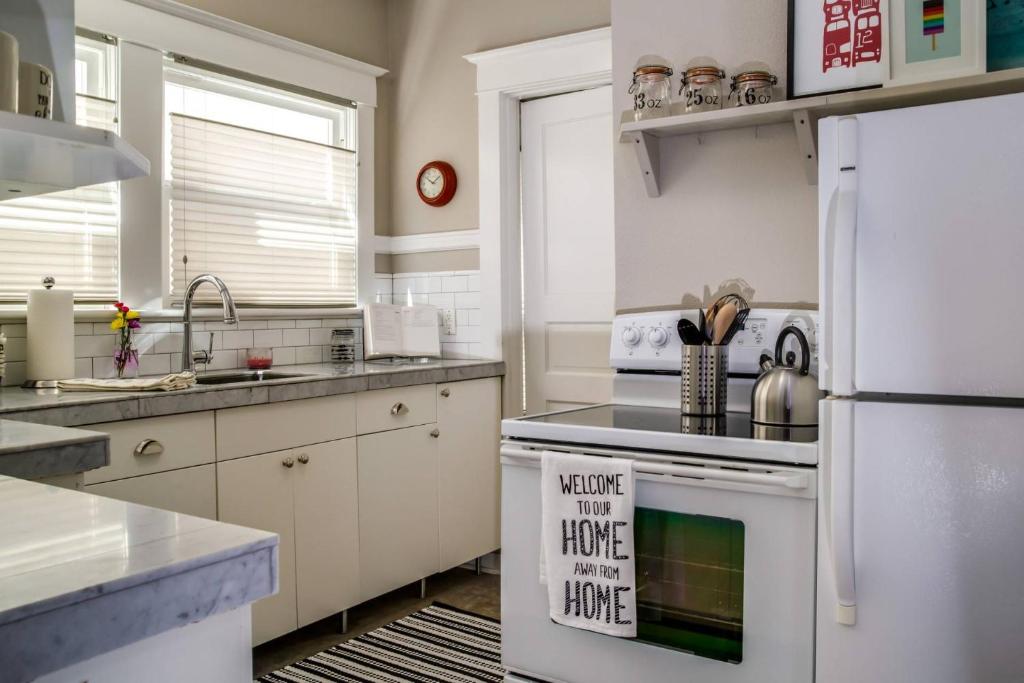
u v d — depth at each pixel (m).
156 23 3.05
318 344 3.71
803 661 1.69
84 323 2.87
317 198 3.73
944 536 1.56
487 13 3.77
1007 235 1.51
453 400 3.47
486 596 3.44
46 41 1.51
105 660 0.72
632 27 2.57
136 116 3.01
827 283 1.70
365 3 3.95
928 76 1.98
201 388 2.51
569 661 1.99
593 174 3.59
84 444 1.68
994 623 1.52
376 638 2.98
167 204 3.15
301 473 2.80
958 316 1.55
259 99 3.52
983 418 1.53
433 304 3.98
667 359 2.41
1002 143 1.52
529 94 3.69
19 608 0.62
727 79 2.41
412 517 3.26
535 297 3.78
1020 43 1.90
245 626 0.85
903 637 1.60
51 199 2.79
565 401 3.70
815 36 2.14
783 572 1.71
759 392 2.02
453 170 3.88
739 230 2.40
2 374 2.54
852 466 1.63
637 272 2.57
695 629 1.82
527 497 2.06
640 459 1.88
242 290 3.42
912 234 1.60
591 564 1.90
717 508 1.78
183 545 0.79
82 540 0.81
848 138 1.64
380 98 4.05
